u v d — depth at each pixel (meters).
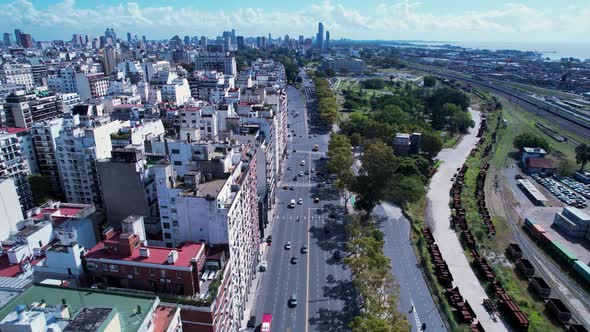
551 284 168.25
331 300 151.12
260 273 167.38
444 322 142.00
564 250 185.12
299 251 183.88
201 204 117.44
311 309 146.12
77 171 190.12
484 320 144.88
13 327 61.91
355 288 157.88
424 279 166.50
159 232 135.25
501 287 160.62
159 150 171.12
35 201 197.25
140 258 103.00
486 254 189.25
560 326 142.25
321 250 184.88
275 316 142.25
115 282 104.81
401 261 179.00
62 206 139.12
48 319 67.69
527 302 153.62
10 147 187.12
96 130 185.38
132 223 107.69
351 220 196.88
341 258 178.38
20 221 123.88
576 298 159.38
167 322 81.62
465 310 146.38
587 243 199.62
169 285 101.88
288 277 164.88
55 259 103.06
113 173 137.38
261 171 198.88
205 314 98.50
